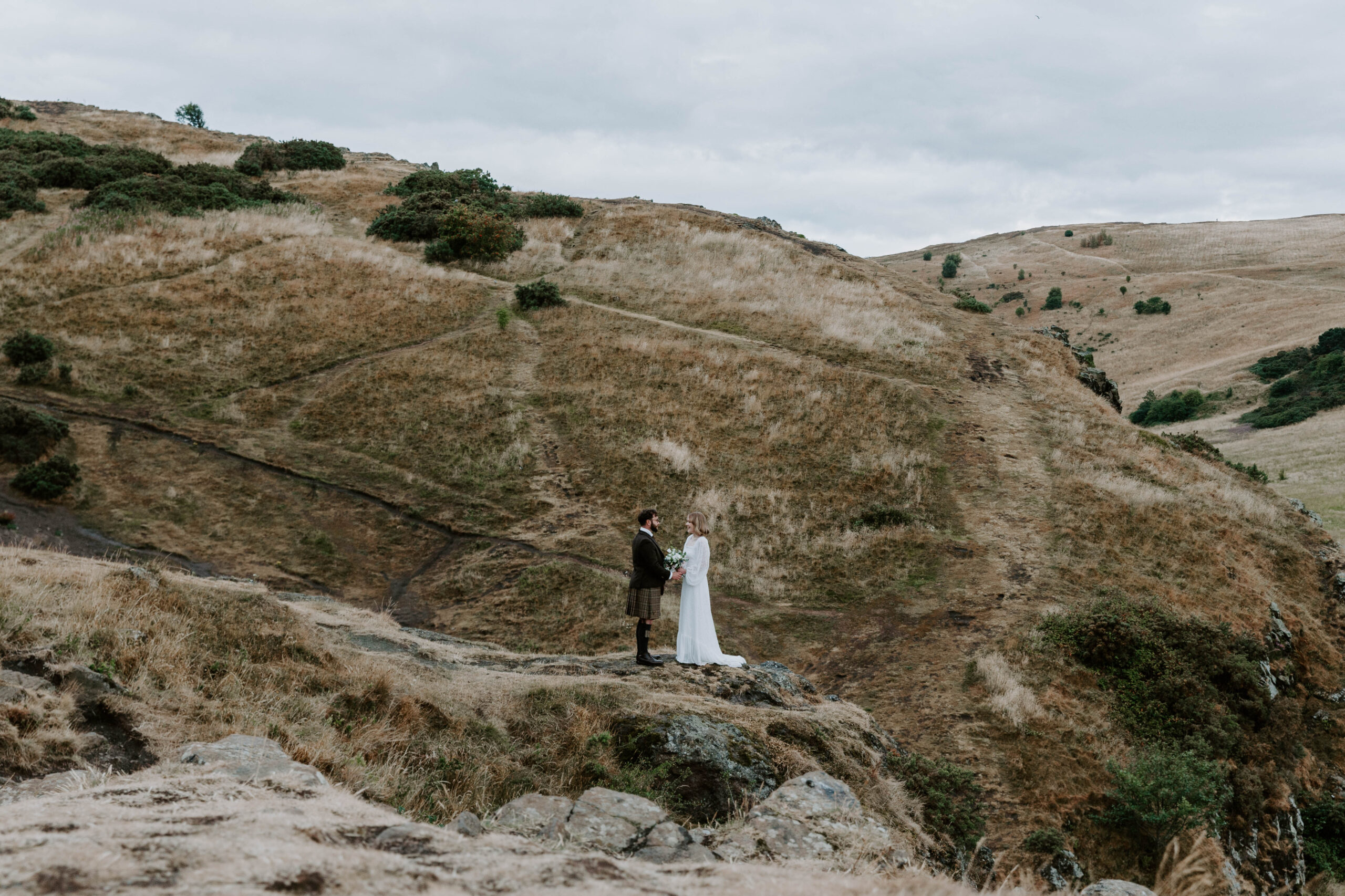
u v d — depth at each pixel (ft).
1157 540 75.82
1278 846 50.31
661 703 29.40
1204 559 73.92
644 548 36.06
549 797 15.67
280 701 23.02
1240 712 57.72
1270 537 81.71
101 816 9.66
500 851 10.18
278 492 76.28
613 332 113.39
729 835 15.62
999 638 62.03
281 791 12.46
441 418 90.53
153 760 17.79
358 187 173.27
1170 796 44.88
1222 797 46.32
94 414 81.00
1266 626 68.08
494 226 139.85
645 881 9.24
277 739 20.62
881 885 10.24
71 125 196.85
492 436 89.04
